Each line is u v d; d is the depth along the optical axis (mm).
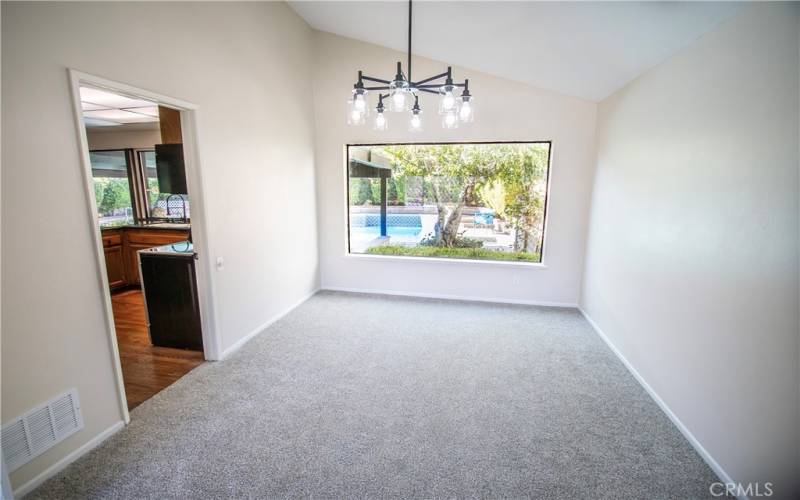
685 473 1840
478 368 2867
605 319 3408
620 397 2494
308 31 4191
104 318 1987
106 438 2025
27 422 1664
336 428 2146
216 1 2727
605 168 3508
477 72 3986
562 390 2570
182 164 3570
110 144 5559
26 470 1673
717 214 1897
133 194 5582
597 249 3668
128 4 2041
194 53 2539
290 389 2553
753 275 1641
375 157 4574
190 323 3107
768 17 1601
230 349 3105
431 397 2469
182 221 5520
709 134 1986
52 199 1707
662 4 1939
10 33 1516
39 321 1685
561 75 3346
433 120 4184
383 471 1830
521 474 1817
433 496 1688
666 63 2443
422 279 4617
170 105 2406
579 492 1718
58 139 1719
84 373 1899
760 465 1574
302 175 4230
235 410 2311
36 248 1653
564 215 4094
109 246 4574
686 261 2156
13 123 1542
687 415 2088
